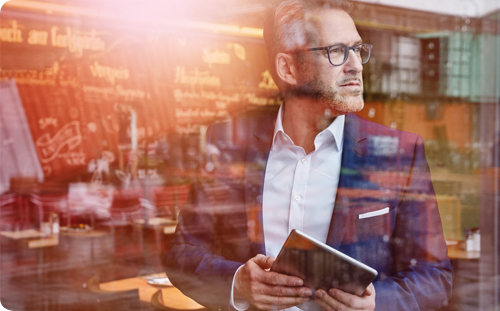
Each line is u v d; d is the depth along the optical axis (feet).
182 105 15.66
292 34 3.47
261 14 7.25
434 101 8.76
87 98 17.12
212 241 4.02
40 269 9.72
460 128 9.00
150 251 10.61
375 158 3.63
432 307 3.30
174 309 5.22
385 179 3.60
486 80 7.07
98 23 15.93
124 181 14.05
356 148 3.65
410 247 3.53
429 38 7.93
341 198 3.58
